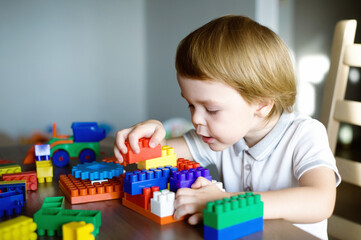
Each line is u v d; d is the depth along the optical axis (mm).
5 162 882
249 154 826
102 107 3059
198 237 462
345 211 1439
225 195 535
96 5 2949
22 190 618
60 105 2912
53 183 750
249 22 683
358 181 875
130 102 3152
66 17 2863
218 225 437
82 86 2971
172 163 694
